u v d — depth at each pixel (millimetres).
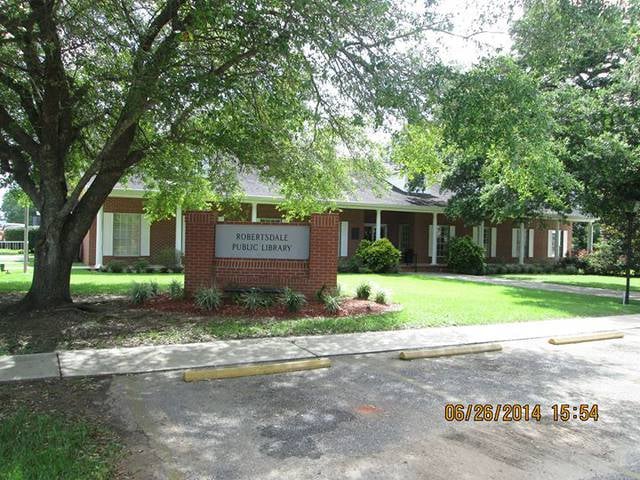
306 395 5605
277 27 7738
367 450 4219
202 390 5703
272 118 10539
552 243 32562
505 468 3951
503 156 10461
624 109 14914
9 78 9352
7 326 8391
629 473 3914
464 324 9945
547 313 11594
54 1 7668
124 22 8094
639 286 20500
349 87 9086
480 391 5906
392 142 11727
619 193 16172
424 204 25906
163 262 20156
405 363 7113
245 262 11602
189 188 13742
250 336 8281
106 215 20172
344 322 9406
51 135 9336
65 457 3758
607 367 7184
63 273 9898
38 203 9922
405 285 17391
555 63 9203
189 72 8312
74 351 7125
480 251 25406
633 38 13320
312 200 13414
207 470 3797
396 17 8352
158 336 8039
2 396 5281
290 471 3811
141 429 4531
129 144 10109
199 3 7191
